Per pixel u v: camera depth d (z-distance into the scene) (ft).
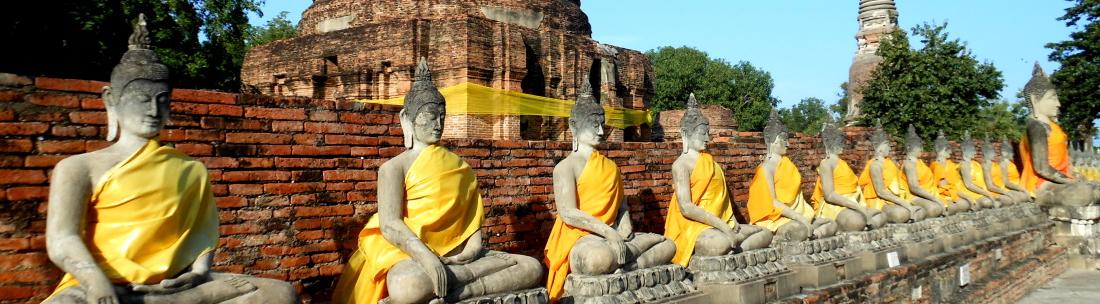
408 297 21.45
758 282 33.19
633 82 84.89
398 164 23.56
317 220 28.27
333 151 28.94
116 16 72.18
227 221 25.77
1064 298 57.62
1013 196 69.31
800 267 37.70
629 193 41.65
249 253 26.30
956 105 84.43
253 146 26.63
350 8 76.54
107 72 70.49
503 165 34.76
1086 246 70.54
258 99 26.89
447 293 22.17
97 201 17.39
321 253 28.35
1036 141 72.84
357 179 29.63
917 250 47.83
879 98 87.66
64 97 22.97
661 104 182.70
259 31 150.10
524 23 76.64
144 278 17.31
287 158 27.55
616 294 27.55
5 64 59.62
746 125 185.47
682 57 189.06
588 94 30.04
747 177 51.08
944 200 59.82
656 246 30.58
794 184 40.11
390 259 22.88
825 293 36.35
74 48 67.10
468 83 63.98
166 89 18.33
